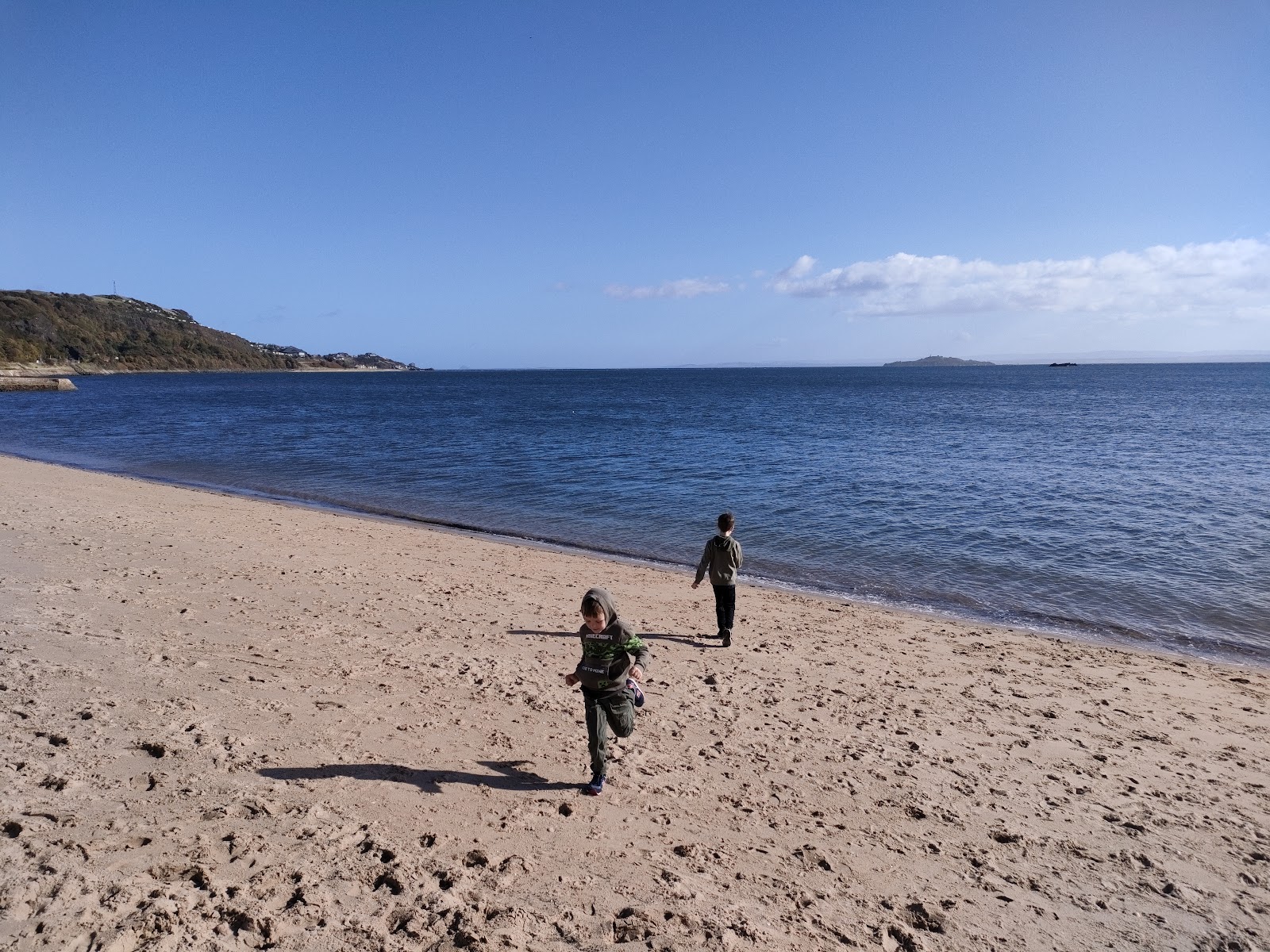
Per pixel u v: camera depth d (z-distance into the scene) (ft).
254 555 39.88
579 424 153.07
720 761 18.69
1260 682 27.58
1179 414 183.62
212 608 29.19
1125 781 18.92
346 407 217.77
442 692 22.12
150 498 59.77
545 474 82.38
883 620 34.24
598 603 16.31
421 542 47.83
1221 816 17.20
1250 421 160.45
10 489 59.67
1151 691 26.11
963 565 45.29
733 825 15.51
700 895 12.83
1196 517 58.90
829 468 87.04
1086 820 16.76
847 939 11.96
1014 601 38.65
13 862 11.94
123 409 201.46
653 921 11.92
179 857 12.63
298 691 21.21
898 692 24.86
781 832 15.35
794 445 112.57
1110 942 12.44
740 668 26.55
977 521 57.52
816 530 54.60
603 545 50.88
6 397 263.70
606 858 13.80
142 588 31.42
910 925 12.55
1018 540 51.42
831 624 33.24
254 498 66.49
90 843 12.75
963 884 13.93
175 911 11.16
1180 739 21.94
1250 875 14.74
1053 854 15.23
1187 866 14.99
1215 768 19.97
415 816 14.82
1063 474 82.12
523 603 33.65
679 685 24.40
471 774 16.93
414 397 290.97
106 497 58.44
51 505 52.34
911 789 17.76
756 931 11.90
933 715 22.88
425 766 17.13
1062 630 34.30
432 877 12.71
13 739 16.55
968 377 611.88
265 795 15.08
